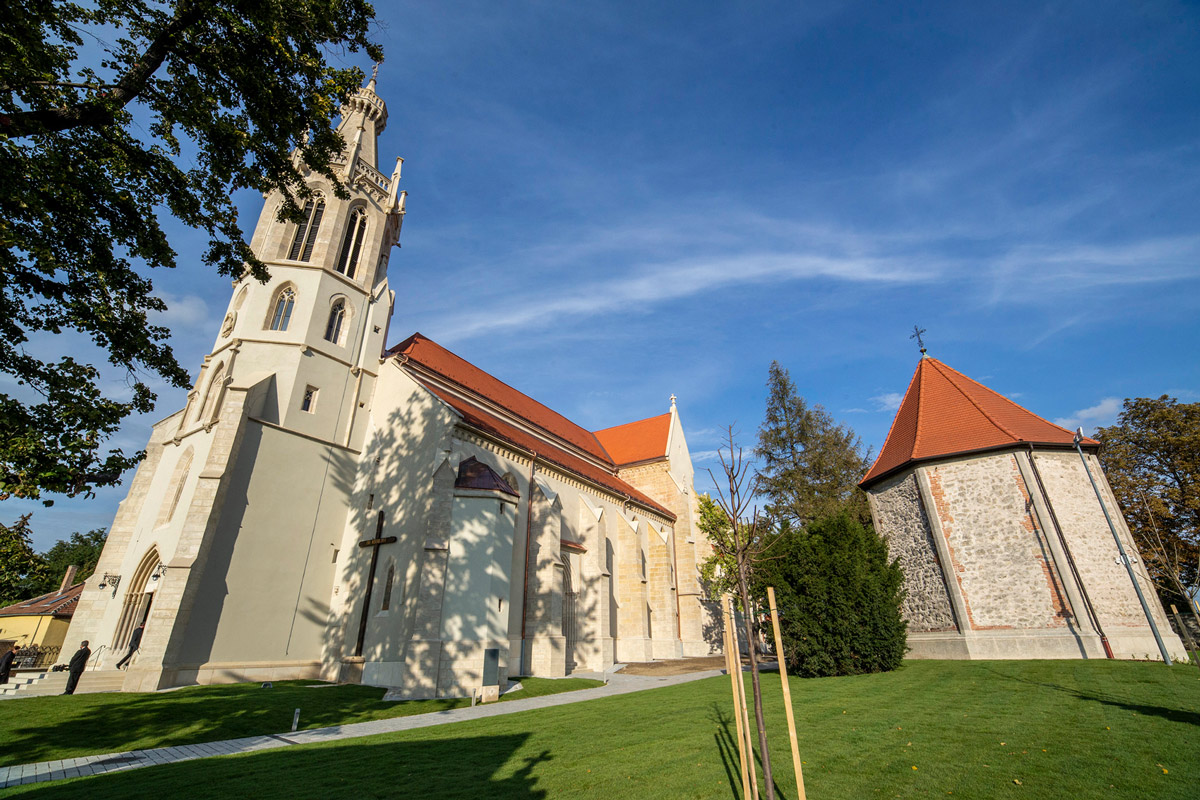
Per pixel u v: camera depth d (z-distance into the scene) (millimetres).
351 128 31906
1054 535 22844
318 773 9992
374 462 26703
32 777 10422
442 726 14516
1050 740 10203
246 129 13438
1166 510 32438
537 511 27312
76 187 11383
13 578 19641
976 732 11055
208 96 12484
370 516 25406
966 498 25094
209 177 13758
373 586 23531
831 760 9656
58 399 11641
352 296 29219
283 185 14703
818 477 41062
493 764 10352
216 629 20797
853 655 19828
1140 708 12312
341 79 14031
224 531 21734
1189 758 8719
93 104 10883
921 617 25688
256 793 8906
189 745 13148
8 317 11562
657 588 36406
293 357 26016
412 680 19375
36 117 10289
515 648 24188
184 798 8703
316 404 26422
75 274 12336
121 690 18422
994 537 24078
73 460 11070
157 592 19859
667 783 8836
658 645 35406
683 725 13055
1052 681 16438
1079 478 24156
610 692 20328
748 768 7707
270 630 22484
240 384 24344
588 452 41844
